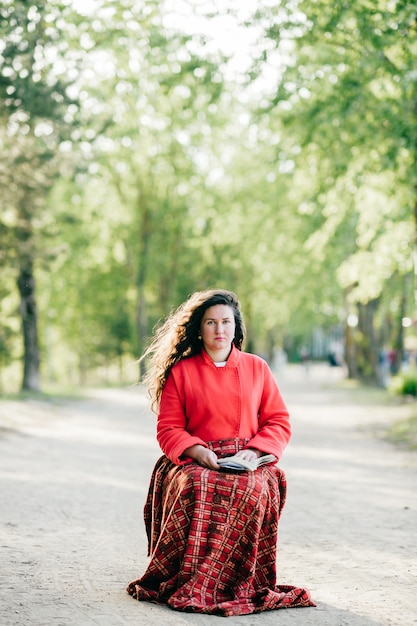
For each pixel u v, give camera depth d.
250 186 38.06
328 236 24.88
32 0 16.61
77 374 64.50
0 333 32.88
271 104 18.31
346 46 16.22
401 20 14.20
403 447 15.63
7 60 18.03
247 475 5.21
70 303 53.75
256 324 58.41
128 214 43.94
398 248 24.00
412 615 5.12
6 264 22.70
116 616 5.00
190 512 5.21
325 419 22.69
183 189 43.69
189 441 5.29
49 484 10.59
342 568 6.38
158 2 16.19
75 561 6.50
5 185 21.03
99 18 16.73
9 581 5.83
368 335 39.41
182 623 4.85
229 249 47.62
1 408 22.09
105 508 8.96
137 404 28.62
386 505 9.33
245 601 5.14
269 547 5.40
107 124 22.47
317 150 19.33
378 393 33.41
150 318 53.50
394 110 16.44
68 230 40.81
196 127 38.78
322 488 10.61
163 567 5.32
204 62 16.33
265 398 5.55
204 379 5.43
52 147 21.70
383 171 18.67
